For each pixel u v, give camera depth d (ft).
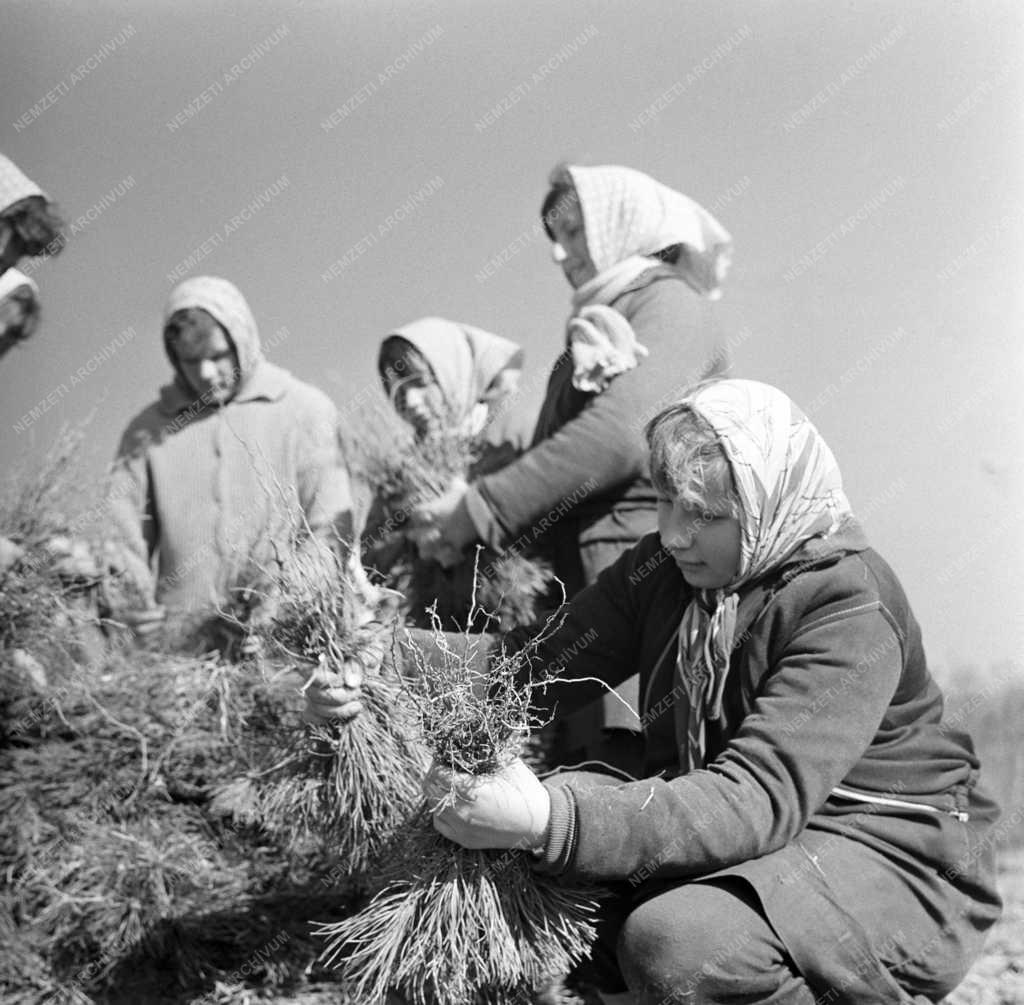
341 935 7.59
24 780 9.36
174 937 8.80
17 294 13.32
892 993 6.86
